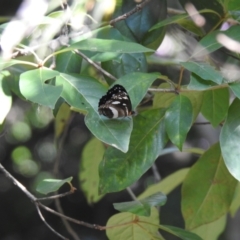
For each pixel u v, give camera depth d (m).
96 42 2.29
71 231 2.72
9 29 2.33
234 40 2.37
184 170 2.67
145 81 2.31
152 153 2.38
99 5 2.42
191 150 2.63
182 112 2.32
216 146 2.48
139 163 2.37
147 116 2.38
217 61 2.50
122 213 2.43
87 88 2.31
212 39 2.37
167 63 2.58
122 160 2.38
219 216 2.49
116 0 2.45
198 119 2.90
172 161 4.43
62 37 2.38
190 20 2.45
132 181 2.37
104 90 2.31
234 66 2.49
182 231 2.38
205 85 2.29
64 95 2.30
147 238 2.45
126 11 2.45
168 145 3.04
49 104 2.25
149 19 2.45
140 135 2.38
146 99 2.52
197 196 2.49
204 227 2.65
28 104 4.04
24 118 4.18
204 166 2.48
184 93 2.43
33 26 2.36
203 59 2.48
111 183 2.37
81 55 2.37
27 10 2.35
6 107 2.34
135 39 2.45
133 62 2.41
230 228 2.98
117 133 2.27
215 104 2.47
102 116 2.28
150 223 2.40
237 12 2.41
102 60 2.37
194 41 2.55
